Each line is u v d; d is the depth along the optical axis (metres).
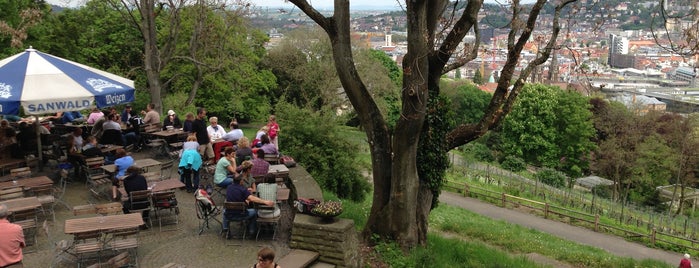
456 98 78.56
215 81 43.03
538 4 12.12
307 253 10.20
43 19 38.78
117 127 17.05
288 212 13.03
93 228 9.20
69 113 21.50
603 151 52.88
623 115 53.00
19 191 11.68
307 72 50.50
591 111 61.31
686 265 17.20
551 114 57.03
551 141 58.31
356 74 12.23
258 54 52.47
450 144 13.55
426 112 12.81
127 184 11.20
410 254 12.34
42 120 21.08
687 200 50.16
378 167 12.82
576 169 57.00
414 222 12.76
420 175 13.20
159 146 18.64
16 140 15.66
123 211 11.62
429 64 12.73
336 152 21.78
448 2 12.63
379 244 12.43
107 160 15.18
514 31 12.64
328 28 11.78
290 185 14.06
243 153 14.74
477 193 34.94
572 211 29.84
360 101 12.45
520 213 31.23
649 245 25.81
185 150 14.45
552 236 25.23
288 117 21.89
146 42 27.97
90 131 19.22
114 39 41.22
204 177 15.96
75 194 13.84
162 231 11.52
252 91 48.84
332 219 10.57
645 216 33.88
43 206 12.74
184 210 12.96
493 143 66.88
